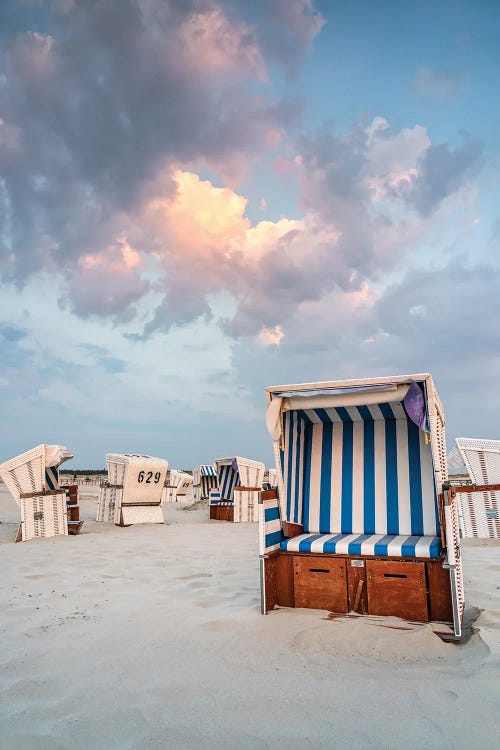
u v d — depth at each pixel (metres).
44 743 2.41
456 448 10.66
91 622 4.35
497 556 7.61
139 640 3.85
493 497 9.81
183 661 3.41
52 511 10.84
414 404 4.49
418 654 3.54
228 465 18.48
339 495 5.57
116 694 2.93
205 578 6.38
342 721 2.59
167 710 2.73
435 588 4.23
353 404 4.89
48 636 3.99
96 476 60.06
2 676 3.22
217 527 13.41
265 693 2.92
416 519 5.20
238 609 4.73
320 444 5.86
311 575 4.65
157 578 6.37
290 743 2.39
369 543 4.54
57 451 11.05
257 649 3.62
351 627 4.03
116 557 8.06
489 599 5.08
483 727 2.51
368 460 5.62
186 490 24.70
